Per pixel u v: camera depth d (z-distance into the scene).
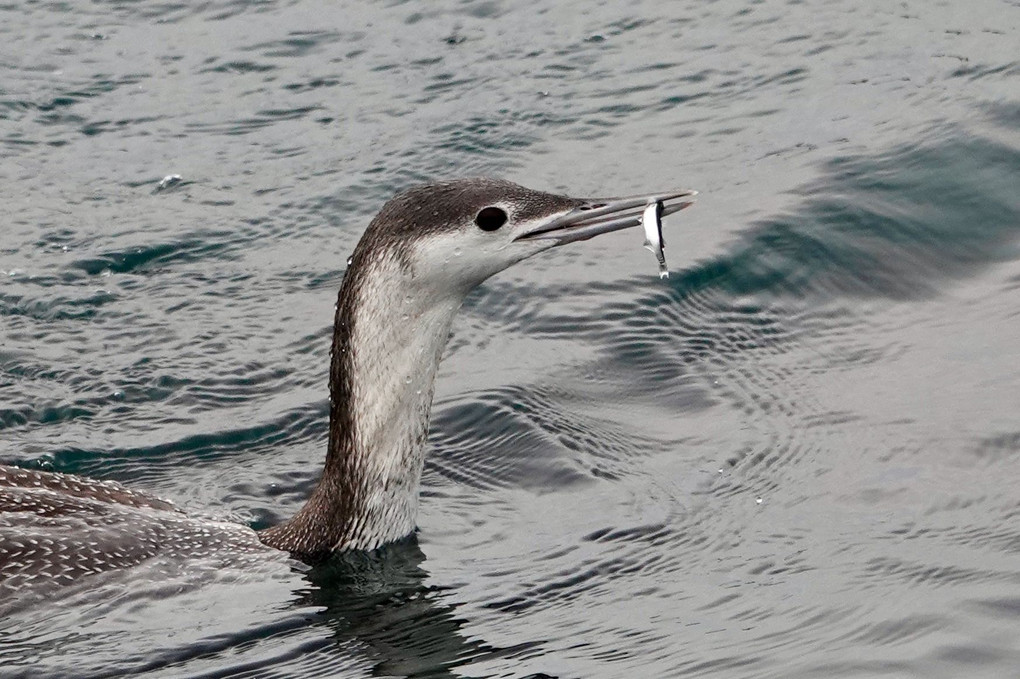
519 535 11.47
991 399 12.66
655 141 17.41
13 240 15.95
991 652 9.24
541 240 10.58
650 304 14.62
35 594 10.26
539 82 18.70
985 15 19.39
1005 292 14.44
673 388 13.46
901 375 13.30
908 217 15.61
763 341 14.12
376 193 16.77
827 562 10.67
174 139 17.91
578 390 13.49
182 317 14.80
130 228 16.22
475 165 17.12
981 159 16.36
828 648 9.48
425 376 10.96
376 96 18.58
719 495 11.84
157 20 20.44
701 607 10.23
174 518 11.16
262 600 10.54
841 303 14.59
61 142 17.86
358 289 10.71
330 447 11.13
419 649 9.91
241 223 16.33
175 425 13.24
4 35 19.95
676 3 20.45
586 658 9.66
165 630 10.16
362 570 10.95
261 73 19.16
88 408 13.44
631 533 11.38
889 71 18.31
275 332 14.56
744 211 15.80
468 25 20.11
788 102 17.92
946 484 11.59
